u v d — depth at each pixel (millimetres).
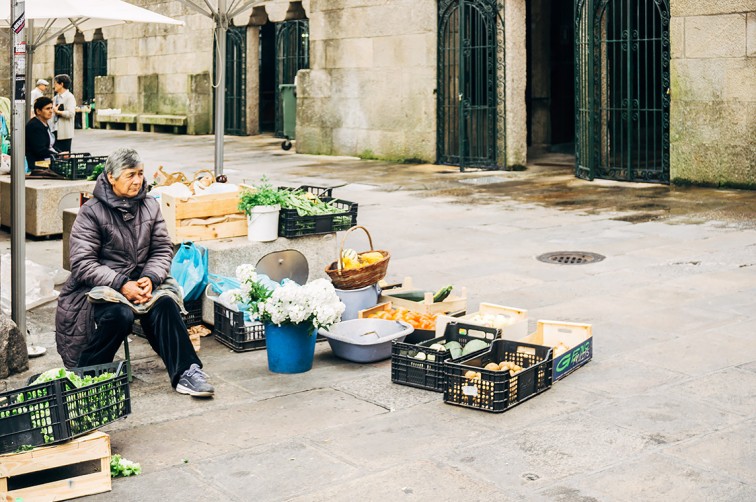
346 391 5602
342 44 19969
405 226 11484
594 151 15461
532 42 20969
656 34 19453
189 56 27875
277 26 25281
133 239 5582
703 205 12516
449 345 5789
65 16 7441
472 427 4965
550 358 5543
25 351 6078
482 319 6152
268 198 7258
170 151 22375
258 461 4555
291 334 5883
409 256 9609
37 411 4145
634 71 19203
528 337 6078
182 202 7098
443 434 4871
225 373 5996
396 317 6473
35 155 11898
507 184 15422
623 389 5508
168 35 28547
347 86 20016
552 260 9273
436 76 18109
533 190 14617
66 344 5543
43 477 4355
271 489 4230
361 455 4605
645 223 11281
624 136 19672
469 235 10789
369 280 6805
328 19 20203
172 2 28219
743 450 4570
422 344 5762
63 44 33906
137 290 5395
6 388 5711
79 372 4637
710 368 5844
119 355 6426
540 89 21156
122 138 27000
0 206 11422
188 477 4383
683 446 4633
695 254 9359
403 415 5168
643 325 6855
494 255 9586
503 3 16688
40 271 7980
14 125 6227
